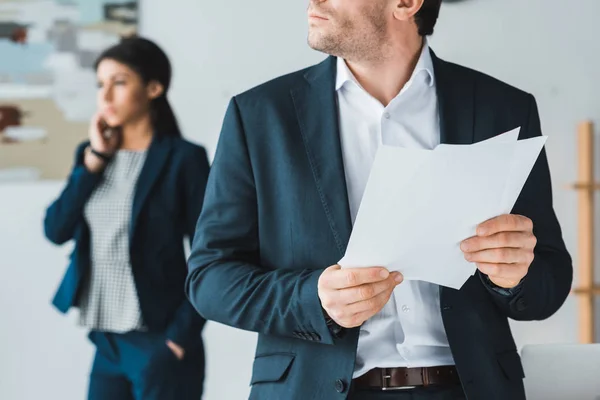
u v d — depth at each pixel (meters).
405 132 2.20
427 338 2.12
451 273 1.94
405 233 1.82
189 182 3.88
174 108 5.27
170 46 5.26
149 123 3.99
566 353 2.28
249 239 2.19
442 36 5.27
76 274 3.83
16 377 5.20
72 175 3.89
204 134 5.30
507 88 2.26
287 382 2.09
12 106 5.17
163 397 3.72
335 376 2.04
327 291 1.89
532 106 2.25
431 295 2.14
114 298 3.79
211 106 5.29
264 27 5.30
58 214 3.83
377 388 2.10
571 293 5.08
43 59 5.20
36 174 5.20
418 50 2.25
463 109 2.20
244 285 2.07
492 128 2.19
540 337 5.31
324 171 2.12
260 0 5.29
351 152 2.18
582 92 5.31
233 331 5.34
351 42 2.13
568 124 5.31
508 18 5.29
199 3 5.27
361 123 2.20
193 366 3.81
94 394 3.83
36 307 5.21
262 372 2.14
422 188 1.75
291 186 2.13
